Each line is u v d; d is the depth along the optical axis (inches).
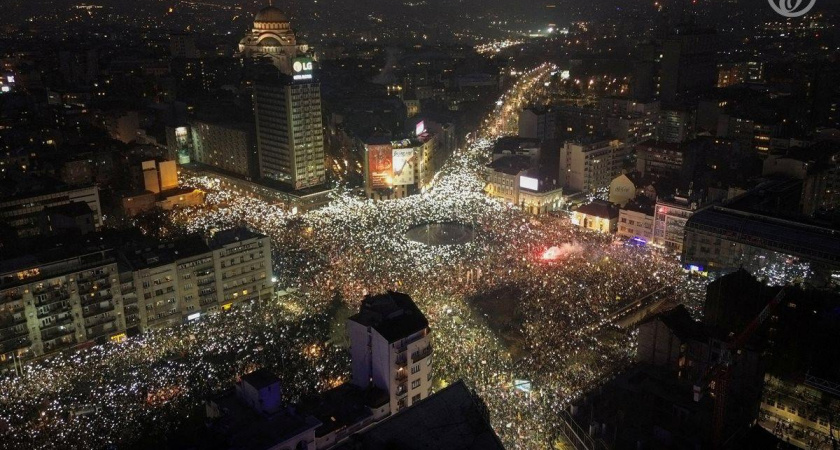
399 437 2760.8
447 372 4640.8
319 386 4628.4
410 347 4101.9
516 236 7711.6
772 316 5251.0
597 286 6181.1
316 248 7436.0
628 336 5285.4
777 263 6697.8
